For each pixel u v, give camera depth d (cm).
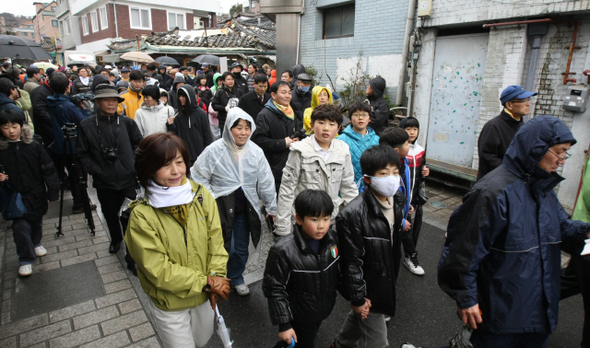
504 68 536
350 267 218
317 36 890
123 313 299
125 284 340
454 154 635
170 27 2416
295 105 511
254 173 306
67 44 3127
